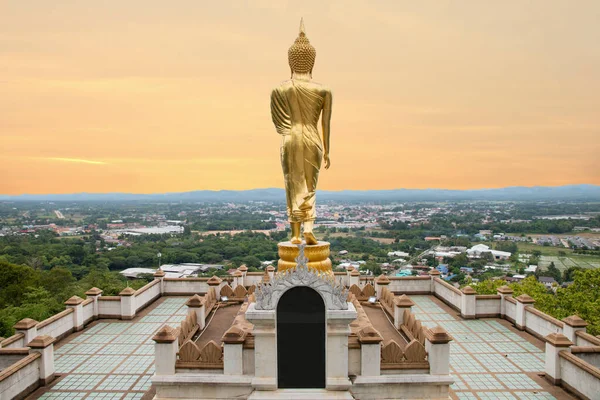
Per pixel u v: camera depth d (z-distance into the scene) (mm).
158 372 14516
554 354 16641
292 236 18250
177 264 90062
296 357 14359
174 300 27516
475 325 22859
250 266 83562
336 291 14227
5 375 14891
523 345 20312
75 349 20062
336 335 14305
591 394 14969
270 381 14219
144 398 15867
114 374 17656
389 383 14281
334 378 14320
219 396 14445
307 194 17859
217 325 19172
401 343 17109
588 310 28203
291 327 14336
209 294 20859
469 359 18891
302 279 14266
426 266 79625
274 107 18312
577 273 31641
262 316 14172
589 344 17438
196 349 14680
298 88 17797
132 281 61000
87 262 86500
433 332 14594
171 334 14648
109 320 23906
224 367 14438
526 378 17219
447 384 14320
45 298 40750
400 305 18547
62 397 15945
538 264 86625
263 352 14359
